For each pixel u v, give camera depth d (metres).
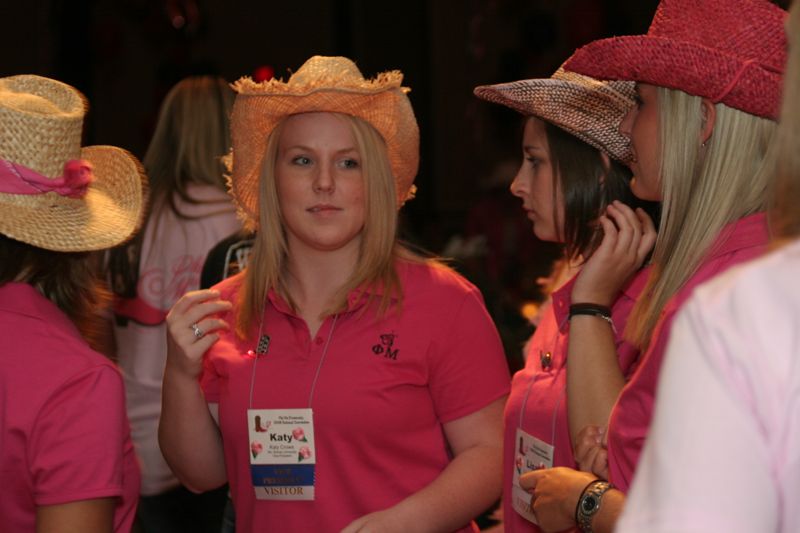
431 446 2.22
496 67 9.04
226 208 3.21
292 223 2.22
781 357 0.87
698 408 0.88
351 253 2.26
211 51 9.51
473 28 9.03
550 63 8.14
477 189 8.93
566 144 2.14
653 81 1.59
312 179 2.19
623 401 1.53
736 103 1.50
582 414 1.81
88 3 8.90
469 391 2.21
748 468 0.86
